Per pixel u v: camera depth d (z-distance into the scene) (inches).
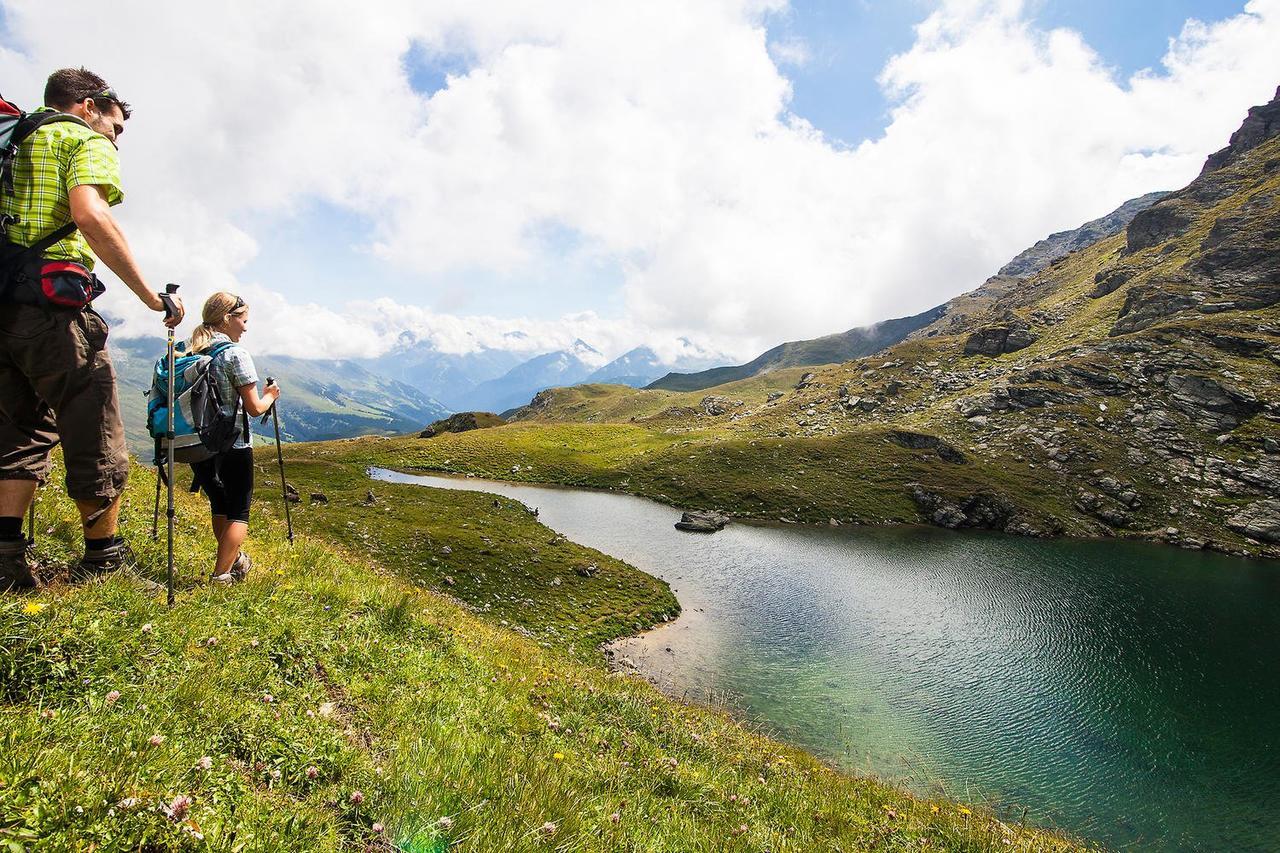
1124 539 3850.9
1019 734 1342.3
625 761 326.0
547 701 395.5
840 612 2063.2
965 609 2182.6
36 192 193.3
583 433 6801.2
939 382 7293.3
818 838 319.6
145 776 146.2
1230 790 1165.7
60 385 209.0
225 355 274.8
